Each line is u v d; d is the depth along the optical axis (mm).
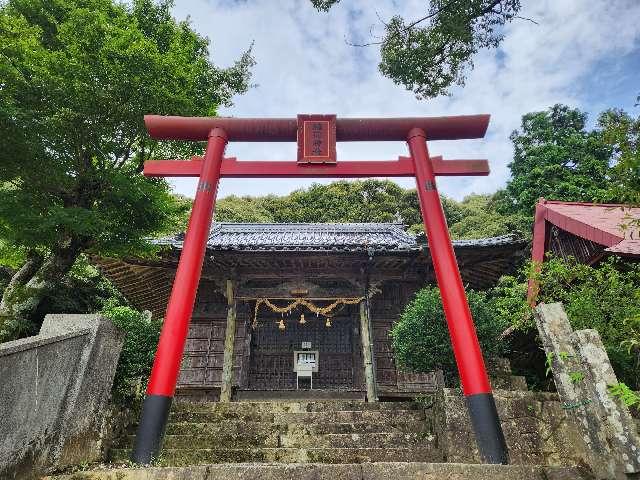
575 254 12133
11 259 8953
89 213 7094
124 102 7559
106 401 5066
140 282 12031
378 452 5348
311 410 6770
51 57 6973
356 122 7340
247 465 3338
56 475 3471
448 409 5355
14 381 3344
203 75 9656
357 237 16281
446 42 9672
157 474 3256
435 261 6031
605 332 6406
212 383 10945
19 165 7023
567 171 22297
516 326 7734
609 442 3473
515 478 3273
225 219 37281
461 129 7270
